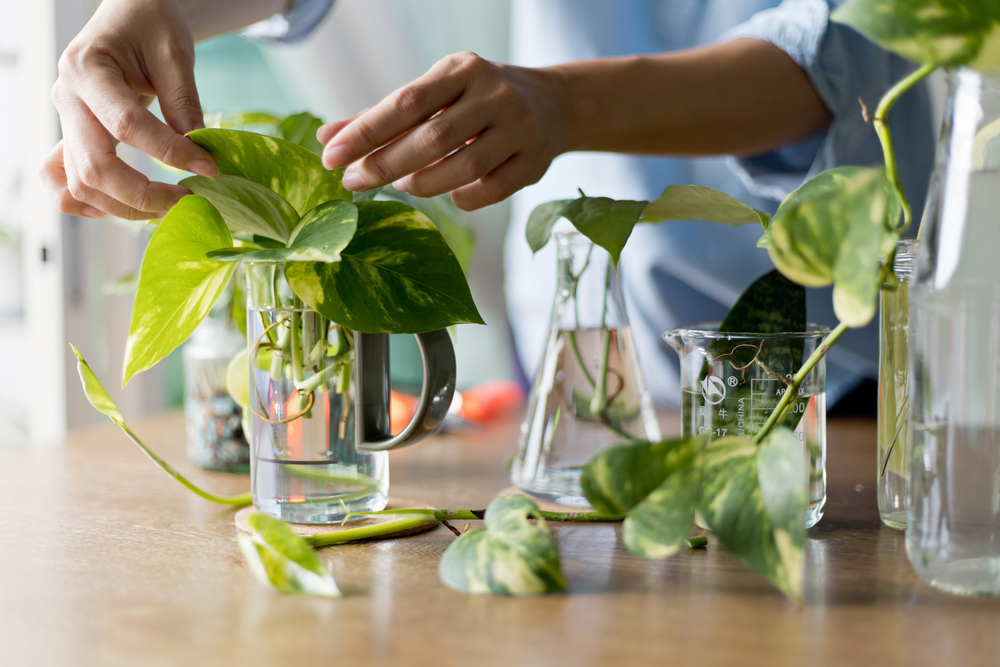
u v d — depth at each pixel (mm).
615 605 623
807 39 986
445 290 692
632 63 910
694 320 1301
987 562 613
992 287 598
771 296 707
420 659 576
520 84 773
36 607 623
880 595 631
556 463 763
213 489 827
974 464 611
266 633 598
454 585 632
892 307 710
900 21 577
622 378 761
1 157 1480
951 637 592
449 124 710
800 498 602
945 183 606
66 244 1487
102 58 727
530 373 1535
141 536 719
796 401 692
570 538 712
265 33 1174
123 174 709
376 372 718
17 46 1458
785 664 572
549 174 1413
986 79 591
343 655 580
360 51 1734
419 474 870
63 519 752
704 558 679
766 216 712
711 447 627
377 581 650
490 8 1800
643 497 624
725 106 956
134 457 927
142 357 689
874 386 1236
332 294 681
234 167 693
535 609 619
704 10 1312
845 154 1021
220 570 666
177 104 744
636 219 708
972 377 607
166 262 671
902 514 716
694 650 583
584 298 763
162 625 604
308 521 719
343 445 718
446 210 917
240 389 794
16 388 1521
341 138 701
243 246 722
